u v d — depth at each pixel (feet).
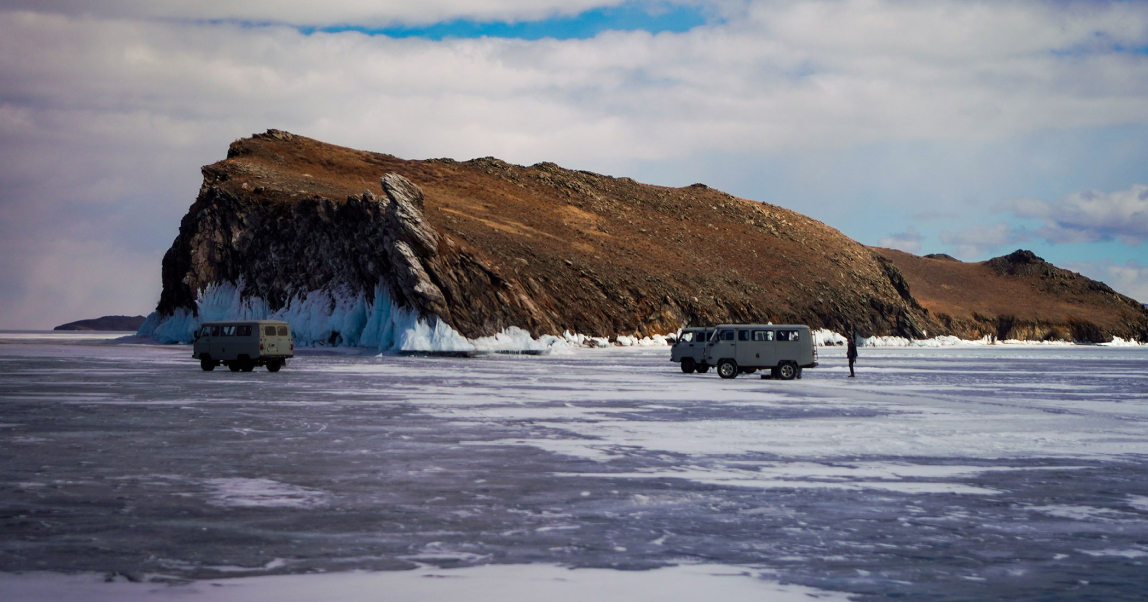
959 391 115.34
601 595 27.45
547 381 128.57
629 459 54.80
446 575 29.55
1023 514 39.70
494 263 282.97
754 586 28.60
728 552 32.83
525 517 38.50
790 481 47.42
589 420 76.28
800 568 30.81
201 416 77.51
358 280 273.75
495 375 143.33
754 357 135.85
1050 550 33.55
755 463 53.42
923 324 522.06
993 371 176.24
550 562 31.35
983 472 50.72
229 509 39.83
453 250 248.73
